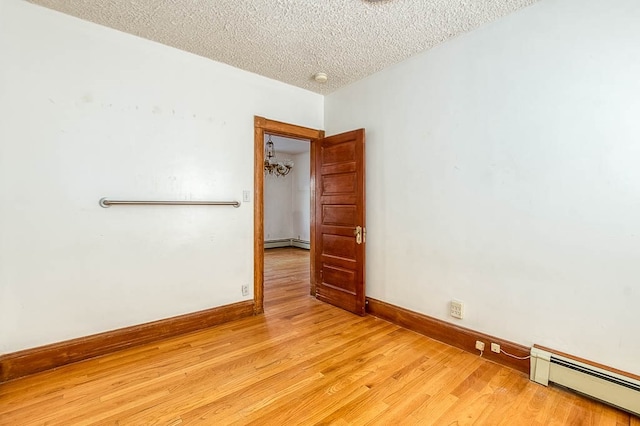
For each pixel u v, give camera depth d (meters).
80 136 2.14
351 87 3.28
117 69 2.29
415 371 2.00
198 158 2.69
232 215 2.90
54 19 2.04
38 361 1.96
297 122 3.38
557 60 1.85
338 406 1.65
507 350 2.06
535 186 1.96
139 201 2.37
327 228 3.43
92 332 2.20
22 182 1.95
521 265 2.02
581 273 1.78
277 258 6.29
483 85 2.20
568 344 1.83
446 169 2.43
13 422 1.51
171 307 2.55
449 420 1.55
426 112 2.57
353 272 3.10
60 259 2.08
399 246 2.80
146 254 2.43
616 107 1.66
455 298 2.38
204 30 2.27
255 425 1.50
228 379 1.90
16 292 1.94
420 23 2.16
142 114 2.40
